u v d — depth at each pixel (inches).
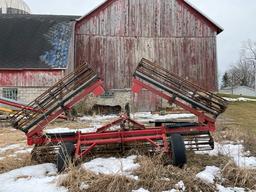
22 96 829.8
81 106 856.3
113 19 943.0
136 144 269.7
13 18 1009.5
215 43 960.9
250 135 381.1
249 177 217.0
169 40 955.3
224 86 3678.6
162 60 951.6
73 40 921.5
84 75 270.5
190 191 194.5
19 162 284.5
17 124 265.1
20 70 827.4
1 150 352.2
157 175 210.5
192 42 958.4
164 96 270.2
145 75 268.2
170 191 193.6
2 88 827.4
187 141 282.0
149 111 930.1
